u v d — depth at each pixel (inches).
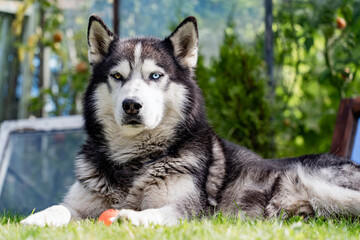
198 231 122.6
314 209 172.9
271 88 306.5
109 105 175.2
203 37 348.5
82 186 169.6
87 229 130.3
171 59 179.0
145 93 164.6
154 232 122.4
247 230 125.4
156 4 361.4
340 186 171.6
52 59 466.0
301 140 325.1
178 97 176.2
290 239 116.0
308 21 314.8
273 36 331.3
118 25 349.1
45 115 427.8
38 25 429.1
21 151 300.5
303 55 350.3
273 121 286.0
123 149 174.6
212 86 280.8
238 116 271.9
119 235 120.8
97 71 181.5
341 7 319.3
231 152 188.1
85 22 440.5
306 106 337.7
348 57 307.1
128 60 171.3
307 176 176.6
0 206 263.7
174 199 158.4
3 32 430.0
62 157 297.0
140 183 165.3
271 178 179.5
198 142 176.9
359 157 233.8
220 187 175.3
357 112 238.8
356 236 131.9
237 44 284.8
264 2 319.0
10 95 434.0
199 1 358.3
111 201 167.8
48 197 274.8
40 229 131.0
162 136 173.9
